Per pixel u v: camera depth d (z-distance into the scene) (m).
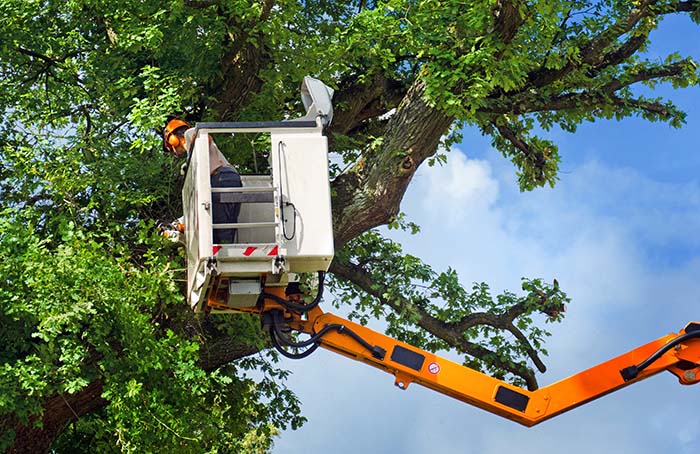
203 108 18.05
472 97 16.56
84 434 18.75
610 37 20.53
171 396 14.95
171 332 14.65
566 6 18.83
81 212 16.16
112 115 17.44
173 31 17.33
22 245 14.38
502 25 16.98
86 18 18.25
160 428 14.34
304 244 11.61
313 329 13.15
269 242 12.15
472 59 16.56
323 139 11.89
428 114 16.98
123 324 14.24
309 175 11.78
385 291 20.48
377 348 13.14
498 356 20.61
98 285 14.04
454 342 20.56
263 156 17.17
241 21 17.16
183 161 16.27
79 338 15.09
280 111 18.50
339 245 17.66
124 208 16.47
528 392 13.20
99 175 16.06
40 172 16.03
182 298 15.04
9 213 15.13
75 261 14.00
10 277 14.30
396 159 17.17
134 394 13.79
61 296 13.80
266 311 12.69
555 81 21.34
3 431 15.52
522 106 21.12
